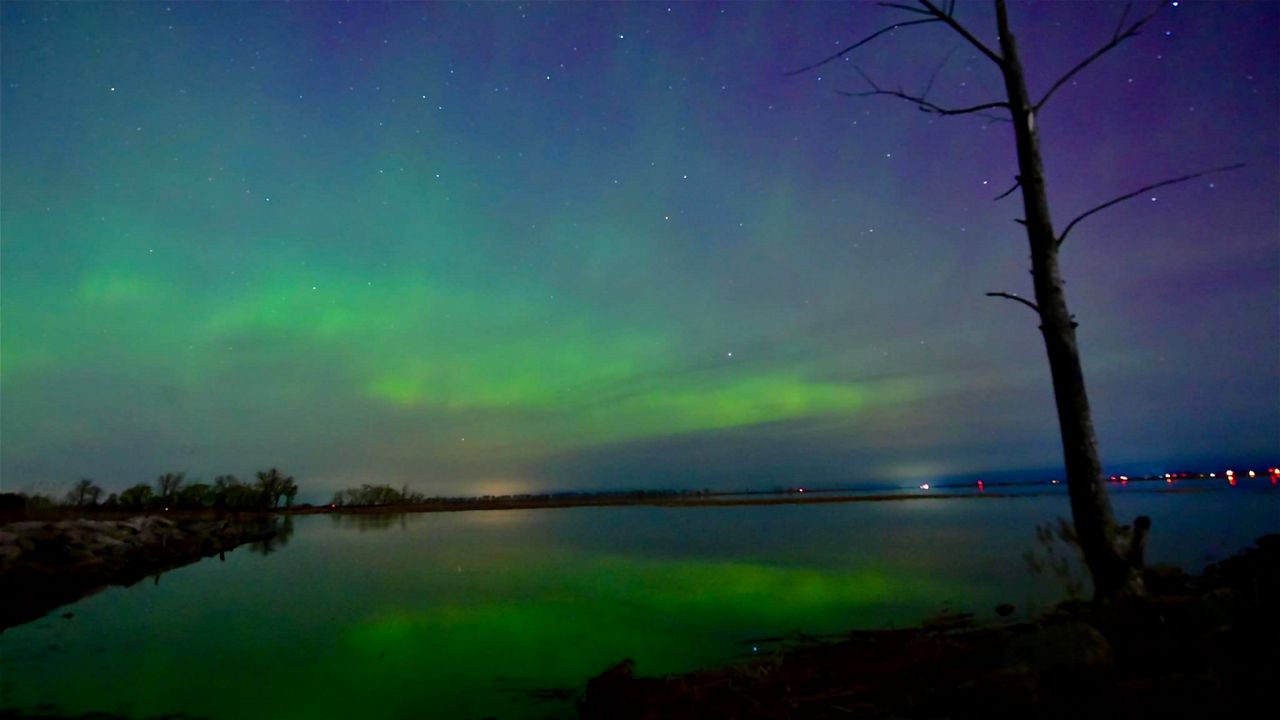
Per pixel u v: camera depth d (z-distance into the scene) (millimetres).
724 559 14320
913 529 19422
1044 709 3777
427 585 11930
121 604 10648
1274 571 5598
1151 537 13609
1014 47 6262
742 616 8719
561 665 6875
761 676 5559
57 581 12289
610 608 9578
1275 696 3404
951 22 6441
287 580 12867
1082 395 5609
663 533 21359
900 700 4461
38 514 22219
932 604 8594
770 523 24219
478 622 8922
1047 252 5852
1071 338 5695
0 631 8797
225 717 5461
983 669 4801
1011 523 19844
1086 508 5430
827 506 35438
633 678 5754
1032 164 6012
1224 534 13867
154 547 16500
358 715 5500
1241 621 4504
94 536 15062
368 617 9367
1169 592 6117
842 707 4535
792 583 10875
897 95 6668
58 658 7398
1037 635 4535
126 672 6812
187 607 10328
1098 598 5297
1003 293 6016
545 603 10070
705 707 4914
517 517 33344
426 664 7004
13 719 5426
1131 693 3646
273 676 6609
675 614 9047
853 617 8234
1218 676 3725
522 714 5469
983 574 10609
